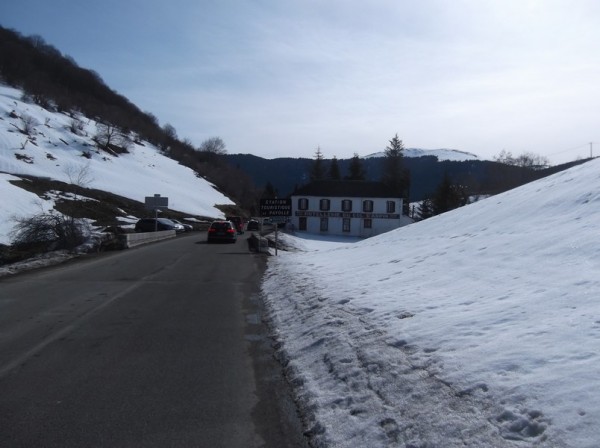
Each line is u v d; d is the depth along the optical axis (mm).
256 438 5043
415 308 8727
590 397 4234
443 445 4273
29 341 8617
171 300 12836
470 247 14617
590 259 9391
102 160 102188
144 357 7750
